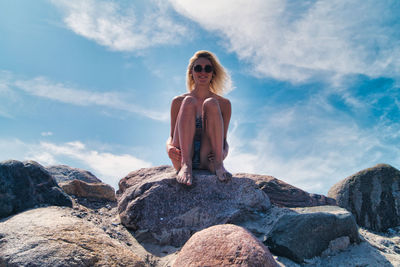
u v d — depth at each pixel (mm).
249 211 4312
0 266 2615
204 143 4793
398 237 5207
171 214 4145
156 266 3434
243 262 2385
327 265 3324
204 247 2561
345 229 3754
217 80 5496
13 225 3084
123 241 3926
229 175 4434
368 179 6098
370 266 3354
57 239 2855
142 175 6324
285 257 3357
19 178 4051
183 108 4535
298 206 5340
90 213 4672
